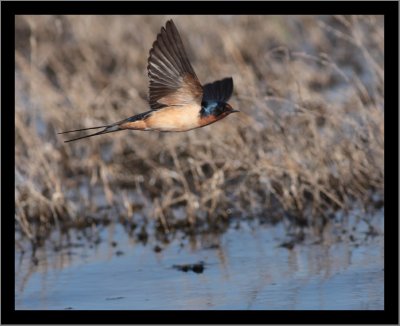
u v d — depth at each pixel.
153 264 17.91
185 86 13.73
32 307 15.62
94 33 33.66
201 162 21.86
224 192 21.47
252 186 21.59
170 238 19.91
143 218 21.41
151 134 24.77
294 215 20.52
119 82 29.20
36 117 27.02
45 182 22.14
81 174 24.56
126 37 33.88
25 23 34.41
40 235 20.52
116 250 19.14
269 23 33.72
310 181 20.64
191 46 33.41
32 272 17.75
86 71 30.42
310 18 33.34
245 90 24.44
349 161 21.23
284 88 25.69
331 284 15.93
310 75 28.67
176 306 15.27
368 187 21.12
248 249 18.61
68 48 33.38
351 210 20.69
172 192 21.47
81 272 17.61
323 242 18.80
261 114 22.41
